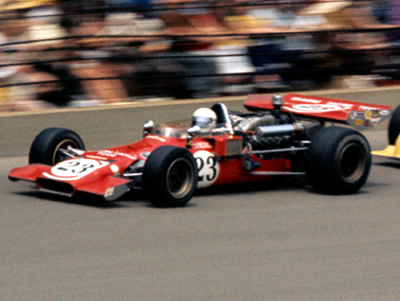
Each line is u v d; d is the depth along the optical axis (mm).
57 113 34938
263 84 40938
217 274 16828
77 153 25578
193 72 39406
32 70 36344
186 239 19688
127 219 21672
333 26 42438
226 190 26844
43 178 23547
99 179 23109
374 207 24094
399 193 26484
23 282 16078
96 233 20109
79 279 16312
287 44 41344
